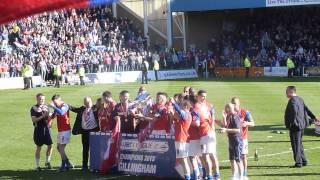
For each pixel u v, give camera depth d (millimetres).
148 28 61281
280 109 25312
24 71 40594
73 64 47188
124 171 12664
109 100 13125
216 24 62719
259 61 55125
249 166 13539
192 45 59719
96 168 13078
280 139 17719
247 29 61188
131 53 51562
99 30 54281
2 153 15906
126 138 12648
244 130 11812
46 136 13531
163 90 36625
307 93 32969
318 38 58469
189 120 11242
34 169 13688
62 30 51875
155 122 12352
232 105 11422
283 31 59688
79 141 17812
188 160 11508
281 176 12352
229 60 56969
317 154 15086
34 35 49312
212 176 11484
